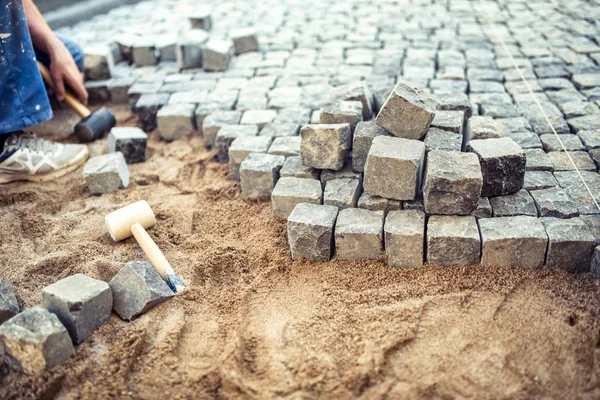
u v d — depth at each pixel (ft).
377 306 4.01
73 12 9.42
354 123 5.00
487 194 4.54
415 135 4.70
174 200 5.35
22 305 4.19
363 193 4.70
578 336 3.67
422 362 3.60
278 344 3.78
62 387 3.60
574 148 5.15
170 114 6.26
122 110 7.09
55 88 6.29
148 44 7.59
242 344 3.80
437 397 3.41
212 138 6.06
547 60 6.86
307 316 3.99
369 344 3.70
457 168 4.29
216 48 7.21
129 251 4.68
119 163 5.51
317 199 4.75
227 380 3.55
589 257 4.11
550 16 8.26
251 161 5.22
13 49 5.22
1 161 5.43
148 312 4.05
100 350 3.79
